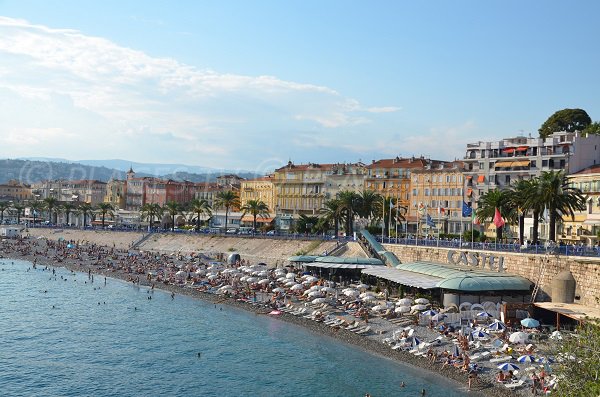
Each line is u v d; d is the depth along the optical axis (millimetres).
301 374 69250
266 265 149000
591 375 41344
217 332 90438
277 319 98062
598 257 80438
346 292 100750
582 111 181500
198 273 138875
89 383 67438
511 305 81375
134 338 87438
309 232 187625
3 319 99062
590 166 141250
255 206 190625
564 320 78562
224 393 63844
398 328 84062
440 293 93312
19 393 63938
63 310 107312
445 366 68188
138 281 136375
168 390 65125
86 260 172250
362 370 69500
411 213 188750
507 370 63312
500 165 159750
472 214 116812
